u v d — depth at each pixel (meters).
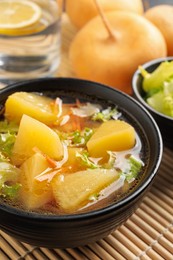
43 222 0.49
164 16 0.78
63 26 0.86
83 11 0.79
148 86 0.69
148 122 0.59
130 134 0.57
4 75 0.75
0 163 0.54
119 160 0.56
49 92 0.62
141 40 0.72
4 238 0.57
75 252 0.56
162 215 0.60
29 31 0.72
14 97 0.59
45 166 0.54
